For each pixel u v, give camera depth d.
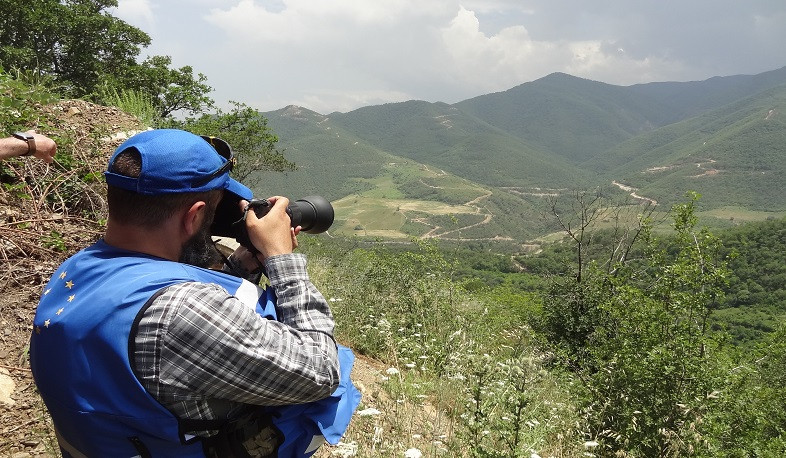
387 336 5.44
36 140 2.25
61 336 1.28
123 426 1.25
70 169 5.16
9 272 3.99
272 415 1.42
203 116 29.33
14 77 6.60
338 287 7.48
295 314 1.46
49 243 4.38
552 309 12.51
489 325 8.23
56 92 7.20
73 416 1.26
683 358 5.39
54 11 38.81
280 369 1.30
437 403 4.36
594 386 5.47
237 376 1.27
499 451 3.31
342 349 1.71
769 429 7.27
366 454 2.99
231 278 1.46
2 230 4.25
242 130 27.36
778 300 89.88
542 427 4.02
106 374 1.23
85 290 1.33
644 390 5.15
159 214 1.36
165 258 1.41
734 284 99.06
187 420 1.27
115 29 39.94
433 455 3.23
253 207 1.57
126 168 1.34
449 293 8.45
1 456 2.67
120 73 39.09
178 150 1.36
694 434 4.79
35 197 4.80
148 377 1.23
